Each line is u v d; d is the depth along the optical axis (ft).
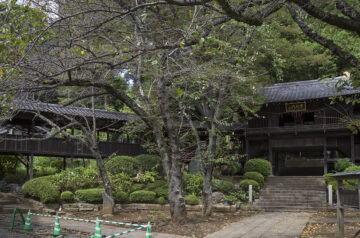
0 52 22.61
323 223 47.24
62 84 30.48
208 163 55.31
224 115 74.49
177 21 46.37
